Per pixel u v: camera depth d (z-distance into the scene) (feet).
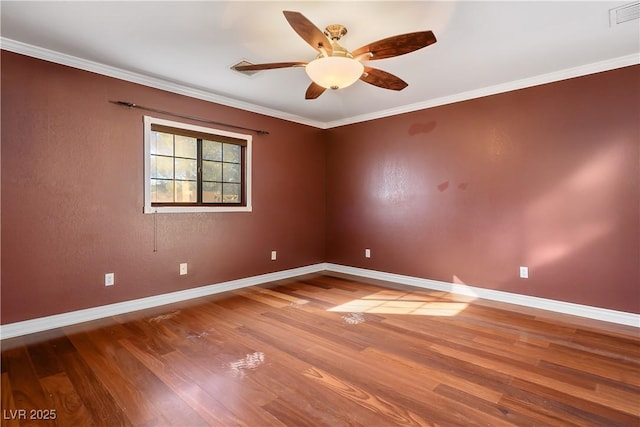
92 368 7.21
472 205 12.76
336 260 17.47
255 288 13.99
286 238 15.96
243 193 14.29
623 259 9.82
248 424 5.47
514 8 7.23
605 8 7.24
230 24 7.87
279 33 8.29
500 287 12.14
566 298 10.79
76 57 9.62
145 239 11.35
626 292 9.78
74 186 9.84
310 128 16.98
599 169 10.16
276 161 15.44
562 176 10.80
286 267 15.97
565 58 9.74
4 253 8.77
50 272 9.46
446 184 13.41
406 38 6.59
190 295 12.53
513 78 11.32
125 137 10.83
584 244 10.45
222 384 6.63
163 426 5.42
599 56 9.62
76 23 7.82
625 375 6.93
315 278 15.81
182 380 6.77
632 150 9.64
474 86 12.09
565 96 10.69
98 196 10.30
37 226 9.24
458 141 13.04
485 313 10.79
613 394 6.28
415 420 5.56
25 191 9.04
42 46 8.97
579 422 5.50
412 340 8.71
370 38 8.45
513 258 11.84
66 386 6.52
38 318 9.27
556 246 10.96
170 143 12.10
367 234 16.08
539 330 9.34
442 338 8.82
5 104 8.70
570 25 7.93
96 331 9.28
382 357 7.77
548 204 11.09
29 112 9.05
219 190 13.60
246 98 13.37
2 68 8.63
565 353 7.93
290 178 16.08
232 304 11.78
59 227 9.61
